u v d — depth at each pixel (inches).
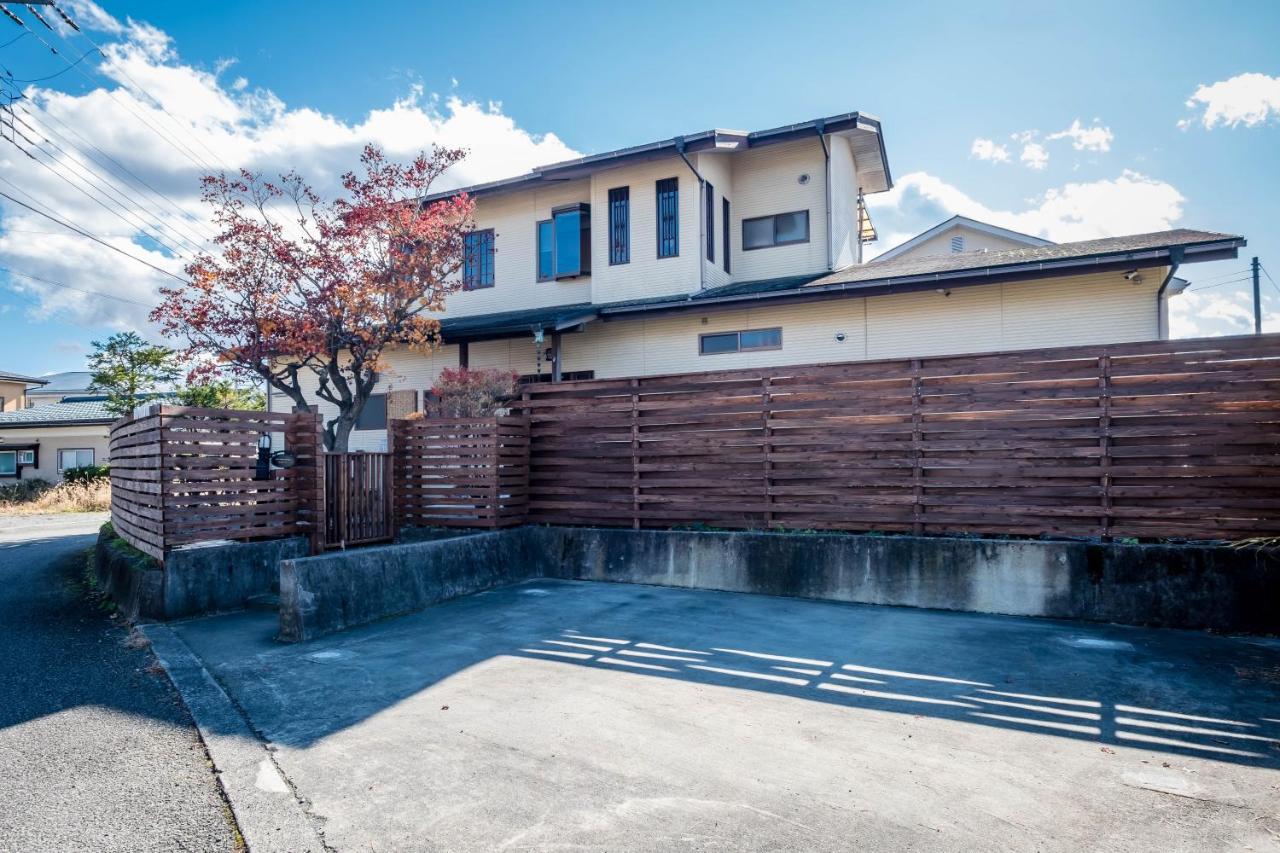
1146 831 112.0
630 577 326.6
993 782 129.0
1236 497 232.4
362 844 111.0
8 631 250.4
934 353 459.2
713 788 127.6
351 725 159.3
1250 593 224.8
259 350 411.8
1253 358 233.1
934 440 274.4
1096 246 442.3
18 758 144.9
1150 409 243.6
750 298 470.9
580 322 508.1
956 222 765.9
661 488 327.6
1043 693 173.9
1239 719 156.0
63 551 453.4
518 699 174.6
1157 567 236.1
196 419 274.4
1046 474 256.1
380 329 446.3
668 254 562.9
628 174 582.9
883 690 178.5
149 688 188.1
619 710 166.7
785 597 290.7
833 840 110.1
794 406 299.3
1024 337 438.9
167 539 262.2
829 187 566.9
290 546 300.8
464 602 289.9
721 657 208.4
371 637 236.8
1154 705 164.9
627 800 123.6
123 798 128.2
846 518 289.1
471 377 507.2
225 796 128.1
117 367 961.5
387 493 343.3
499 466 336.8
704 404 317.1
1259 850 106.4
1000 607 256.2
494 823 116.4
